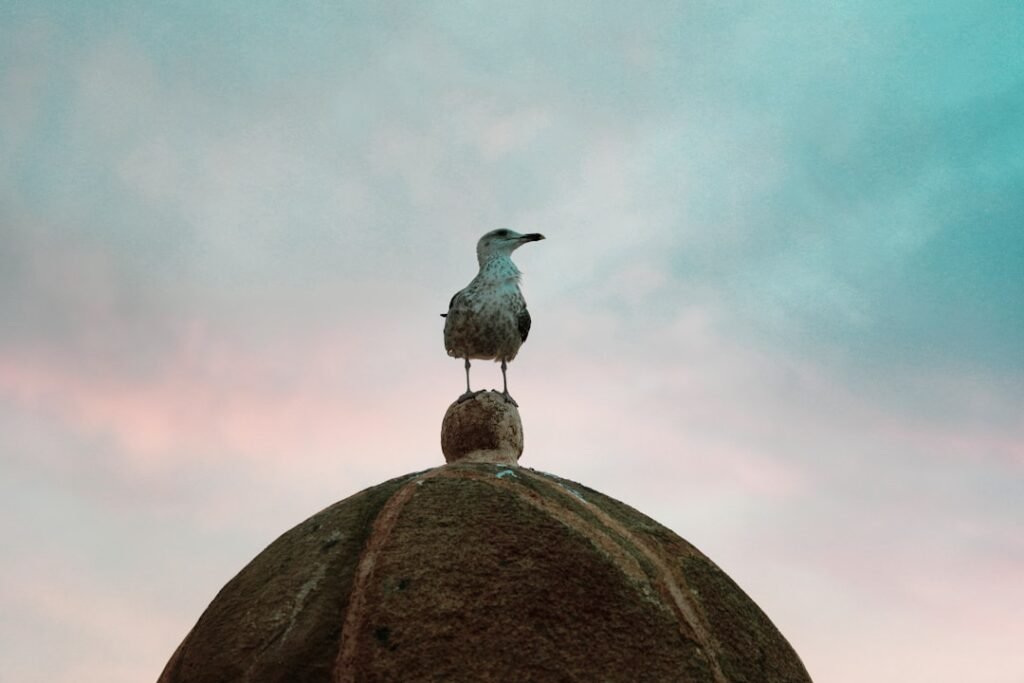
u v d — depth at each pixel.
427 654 4.95
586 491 6.19
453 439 7.03
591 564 5.38
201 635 5.45
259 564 5.72
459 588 5.16
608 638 5.14
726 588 5.86
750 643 5.58
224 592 5.70
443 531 5.40
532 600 5.17
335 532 5.59
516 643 5.03
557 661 5.02
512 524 5.46
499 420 7.01
